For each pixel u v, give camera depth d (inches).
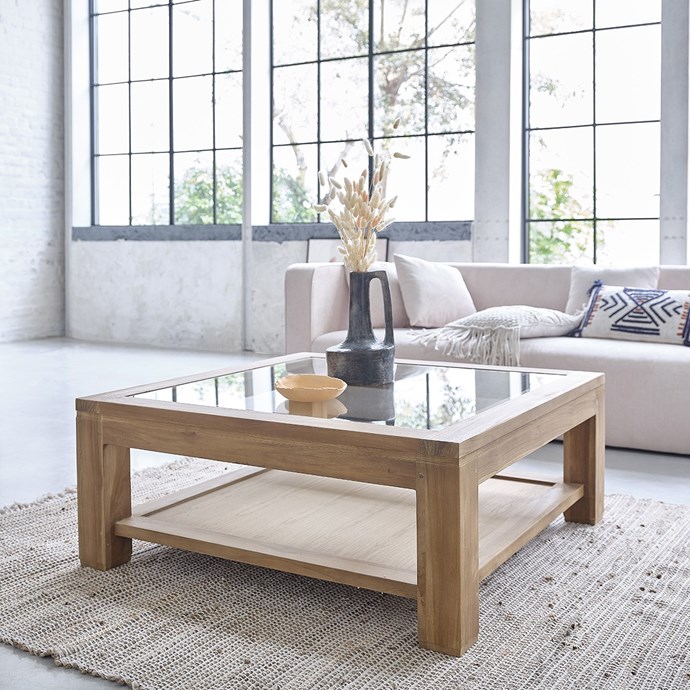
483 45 231.8
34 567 89.1
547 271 172.6
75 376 219.6
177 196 294.0
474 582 71.7
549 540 97.9
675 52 208.1
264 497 97.1
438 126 249.4
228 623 75.8
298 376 97.7
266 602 80.7
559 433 90.7
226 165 282.4
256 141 271.7
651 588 83.4
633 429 138.5
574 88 231.3
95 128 311.9
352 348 99.1
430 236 243.9
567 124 232.7
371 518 89.3
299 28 269.4
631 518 105.5
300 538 83.1
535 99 236.4
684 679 65.3
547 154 236.1
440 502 69.6
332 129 266.5
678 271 161.5
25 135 299.6
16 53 294.7
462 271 181.0
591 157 230.4
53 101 307.7
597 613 77.8
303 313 169.9
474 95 238.8
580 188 232.4
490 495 97.2
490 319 152.9
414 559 77.5
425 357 156.0
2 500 113.9
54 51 306.7
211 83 283.3
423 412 81.2
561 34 231.8
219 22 280.2
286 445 77.5
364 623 76.1
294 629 74.7
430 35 249.0
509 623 75.9
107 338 306.2
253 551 79.4
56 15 306.3
